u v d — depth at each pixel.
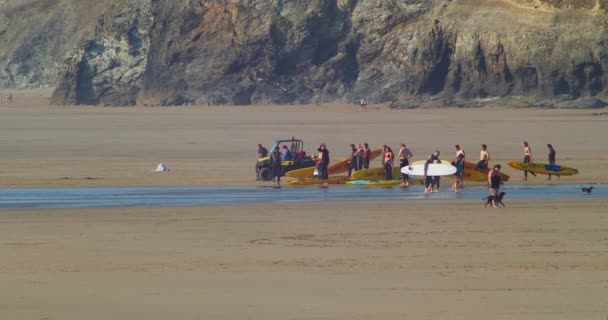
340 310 70.94
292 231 115.50
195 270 88.25
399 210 138.00
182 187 179.00
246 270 88.25
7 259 94.62
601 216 130.12
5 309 71.56
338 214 133.12
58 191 170.88
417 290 78.50
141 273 86.69
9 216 131.88
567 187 179.62
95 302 74.00
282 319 68.12
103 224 122.75
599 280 82.75
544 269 88.38
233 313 70.19
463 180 188.12
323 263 92.06
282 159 197.50
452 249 100.75
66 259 94.69
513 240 107.25
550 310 70.75
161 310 71.25
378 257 95.56
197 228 118.56
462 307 71.75
